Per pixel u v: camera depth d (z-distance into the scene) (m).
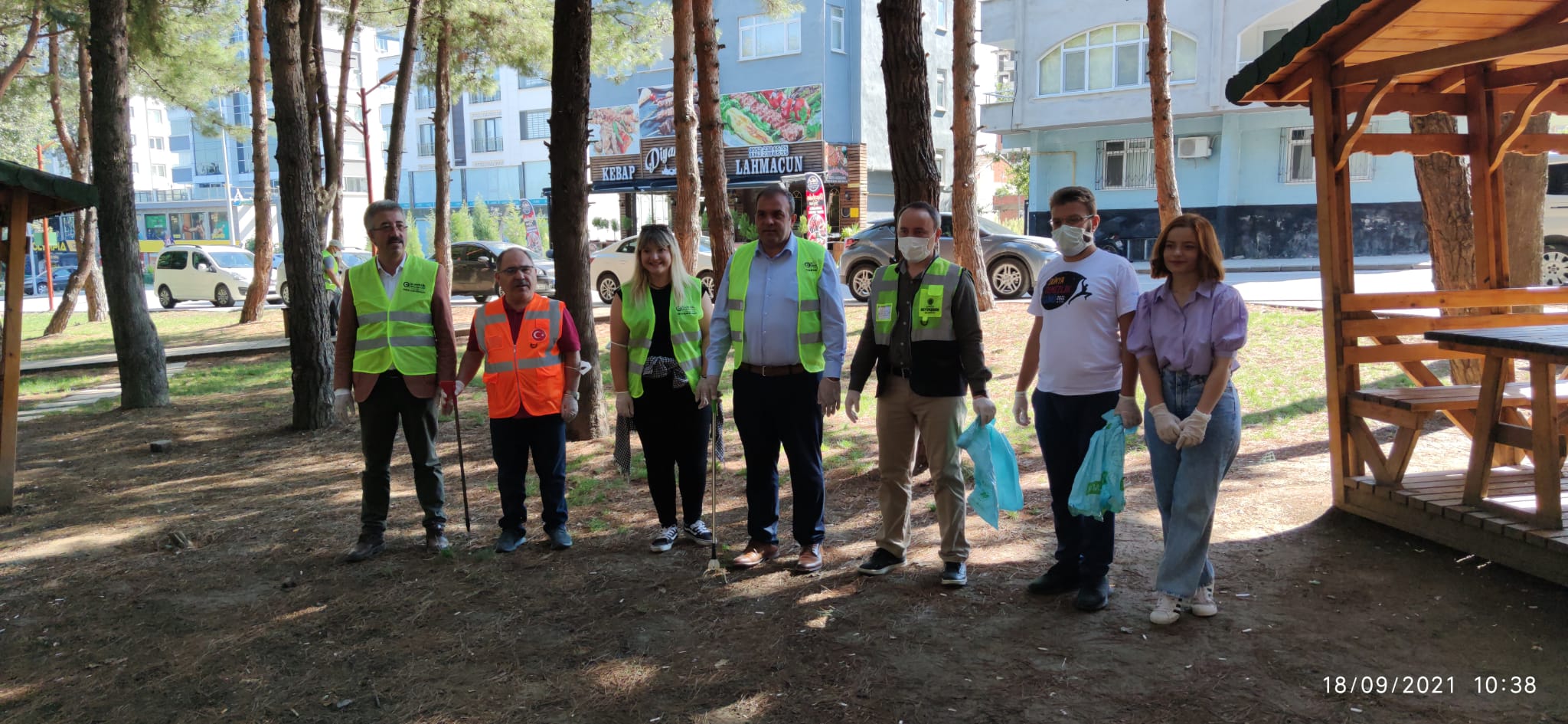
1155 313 3.75
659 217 33.81
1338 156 4.84
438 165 19.36
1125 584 4.33
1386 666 3.46
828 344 4.47
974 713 3.27
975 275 13.16
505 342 5.04
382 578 4.82
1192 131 24.72
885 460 4.49
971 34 12.79
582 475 6.71
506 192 48.59
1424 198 6.74
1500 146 4.95
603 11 16.55
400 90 16.56
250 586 4.80
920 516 5.51
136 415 9.98
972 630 3.91
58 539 5.75
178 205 57.88
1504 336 4.11
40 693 3.73
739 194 29.44
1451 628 3.73
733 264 4.66
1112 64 24.89
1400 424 4.59
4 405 6.41
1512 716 3.11
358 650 4.00
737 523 5.55
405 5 18.27
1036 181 27.03
